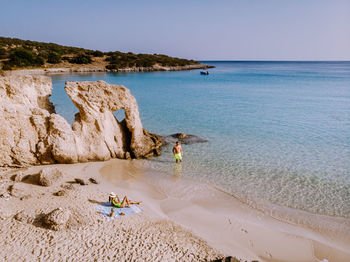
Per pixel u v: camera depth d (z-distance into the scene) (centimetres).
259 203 1311
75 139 1658
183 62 16400
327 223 1156
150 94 5197
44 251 867
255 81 8275
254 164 1806
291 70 16450
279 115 3381
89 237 952
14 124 1506
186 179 1564
